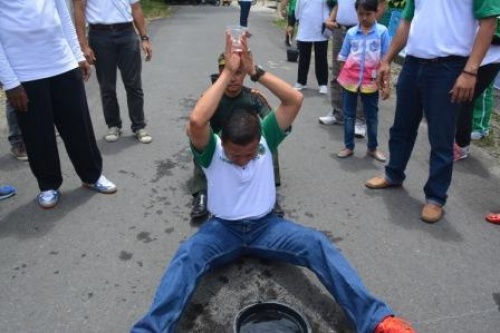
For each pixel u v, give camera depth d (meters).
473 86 3.04
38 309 2.58
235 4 26.62
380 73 3.79
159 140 4.90
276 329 2.35
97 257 3.02
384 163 4.41
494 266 2.97
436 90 3.20
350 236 3.27
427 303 2.65
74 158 3.65
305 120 5.56
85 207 3.59
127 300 2.66
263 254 2.75
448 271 2.92
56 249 3.09
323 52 6.46
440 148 3.34
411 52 3.29
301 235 2.61
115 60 4.52
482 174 4.22
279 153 4.62
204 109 2.41
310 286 2.76
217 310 2.57
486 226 3.41
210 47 10.49
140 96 4.74
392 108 6.11
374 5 4.04
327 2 6.10
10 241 3.16
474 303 2.66
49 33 3.17
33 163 3.49
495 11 2.85
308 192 3.86
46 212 3.51
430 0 3.10
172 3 24.08
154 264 2.96
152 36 11.83
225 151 2.54
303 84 6.89
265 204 2.70
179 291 2.29
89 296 2.68
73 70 3.37
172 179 4.06
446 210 3.61
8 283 2.77
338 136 5.08
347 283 2.33
